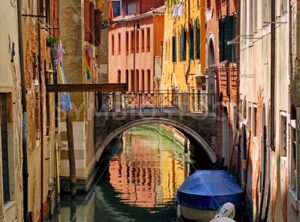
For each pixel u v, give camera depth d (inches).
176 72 1465.3
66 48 823.1
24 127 445.7
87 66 904.3
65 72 823.1
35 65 550.3
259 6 631.2
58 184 764.0
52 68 698.2
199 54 1165.7
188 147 1237.7
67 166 818.8
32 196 520.4
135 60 2003.0
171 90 1429.6
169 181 956.6
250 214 676.1
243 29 765.9
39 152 575.2
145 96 1326.3
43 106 608.7
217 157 1002.7
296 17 424.2
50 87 631.2
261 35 613.0
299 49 424.2
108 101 1048.8
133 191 887.7
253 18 673.6
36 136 561.9
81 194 823.1
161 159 1184.2
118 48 2145.7
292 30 438.3
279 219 496.1
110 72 2242.9
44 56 621.6
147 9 1985.7
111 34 2220.7
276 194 513.3
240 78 787.4
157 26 1838.1
